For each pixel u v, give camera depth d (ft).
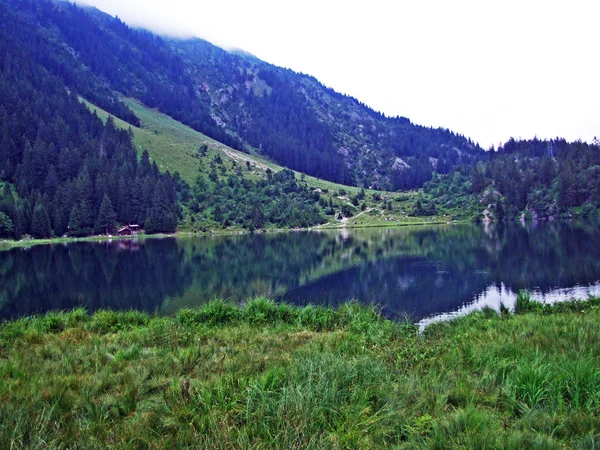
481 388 23.71
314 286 126.72
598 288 106.52
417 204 554.87
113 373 29.12
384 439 18.69
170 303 105.81
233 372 27.89
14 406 22.02
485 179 583.99
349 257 200.75
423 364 28.60
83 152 513.86
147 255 235.40
